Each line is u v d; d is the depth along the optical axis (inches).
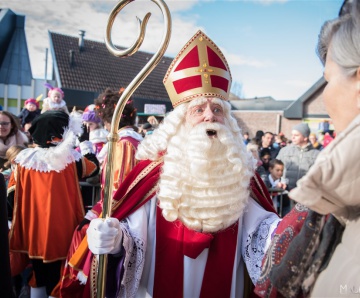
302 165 151.6
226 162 56.3
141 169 61.1
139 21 46.5
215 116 58.0
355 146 23.3
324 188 25.0
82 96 542.3
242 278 57.9
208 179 54.4
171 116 61.2
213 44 61.8
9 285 44.2
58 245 93.0
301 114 663.1
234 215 55.0
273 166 142.3
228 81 62.9
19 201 93.9
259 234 55.9
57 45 577.6
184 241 53.9
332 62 28.6
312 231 31.0
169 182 55.4
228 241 55.6
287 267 31.9
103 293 48.4
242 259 58.4
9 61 621.3
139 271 53.8
